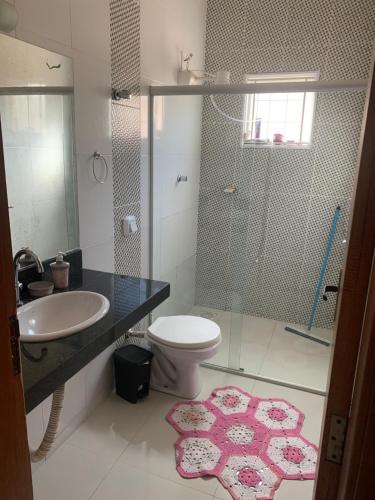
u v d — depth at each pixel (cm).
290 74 296
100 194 197
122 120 208
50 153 161
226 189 314
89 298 155
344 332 53
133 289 173
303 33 286
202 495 165
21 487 66
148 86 229
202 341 214
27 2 139
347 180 296
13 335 62
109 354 224
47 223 165
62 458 182
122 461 181
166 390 234
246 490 167
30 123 149
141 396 227
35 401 103
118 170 210
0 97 135
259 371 261
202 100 299
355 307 52
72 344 122
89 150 184
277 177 312
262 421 212
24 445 67
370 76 48
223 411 220
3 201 57
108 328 134
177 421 209
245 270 333
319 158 300
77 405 201
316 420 215
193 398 230
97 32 179
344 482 55
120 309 150
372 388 49
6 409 61
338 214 302
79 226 184
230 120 299
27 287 154
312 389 242
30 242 158
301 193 310
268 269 332
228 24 302
